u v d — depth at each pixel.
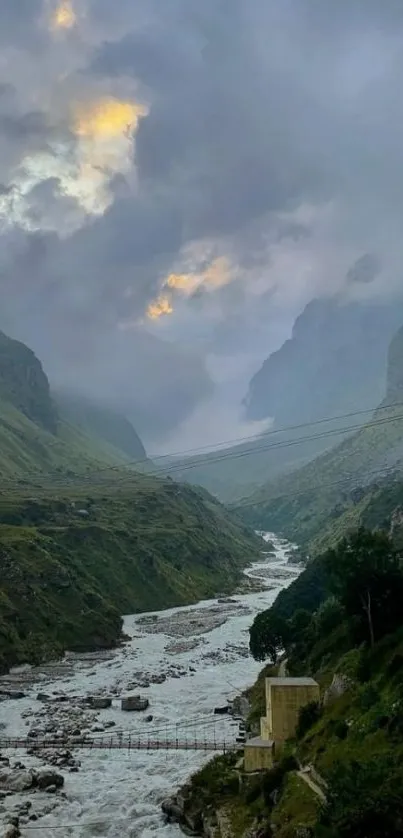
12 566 175.00
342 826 48.16
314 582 146.75
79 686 129.00
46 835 70.38
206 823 70.06
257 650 123.06
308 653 108.56
